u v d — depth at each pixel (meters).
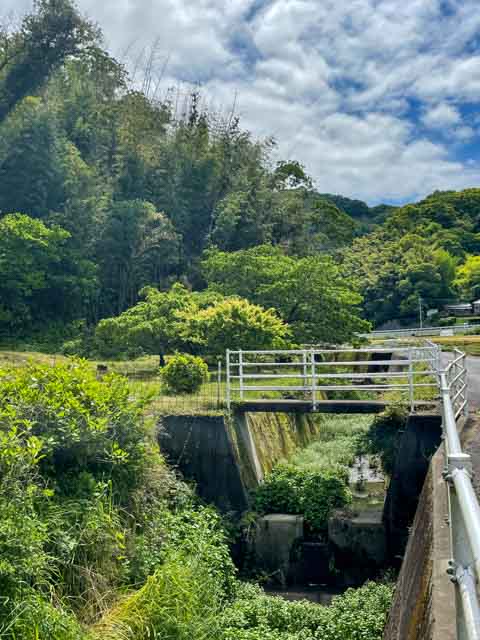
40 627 4.69
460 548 2.46
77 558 5.96
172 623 5.61
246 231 40.66
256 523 10.66
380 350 11.76
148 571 6.64
